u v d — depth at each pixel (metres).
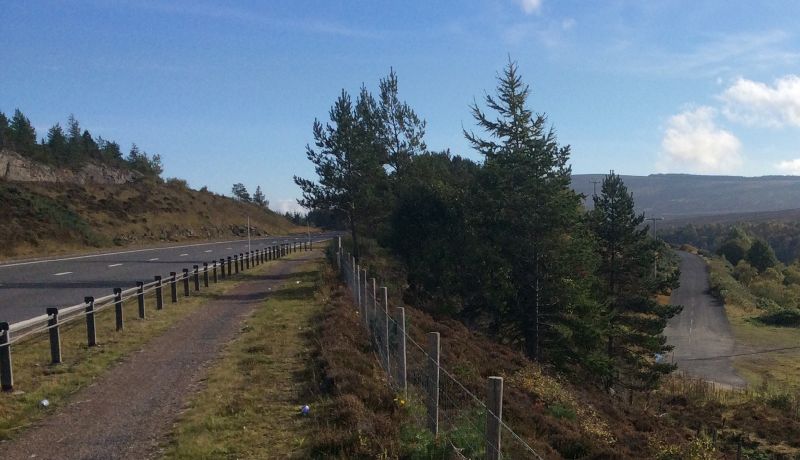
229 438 7.02
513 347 27.88
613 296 33.22
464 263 27.78
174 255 40.09
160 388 9.07
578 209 27.88
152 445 6.83
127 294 14.42
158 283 16.44
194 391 8.93
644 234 34.72
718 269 92.06
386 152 37.22
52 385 8.95
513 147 28.94
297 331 13.31
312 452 6.53
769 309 66.69
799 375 41.50
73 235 45.97
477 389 11.44
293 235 90.88
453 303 27.14
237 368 10.17
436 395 7.10
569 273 26.38
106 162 83.38
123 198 69.69
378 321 11.19
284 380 9.47
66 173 70.06
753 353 48.53
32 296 18.62
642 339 32.62
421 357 11.93
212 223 79.50
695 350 49.78
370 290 14.86
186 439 6.91
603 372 26.11
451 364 12.86
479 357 15.84
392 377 9.55
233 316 15.64
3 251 36.75
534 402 13.59
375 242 38.56
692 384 36.84
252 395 8.65
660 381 34.50
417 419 7.75
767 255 107.38
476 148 29.80
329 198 32.78
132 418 7.73
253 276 26.88
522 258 26.86
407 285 29.75
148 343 12.23
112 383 9.34
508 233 26.94
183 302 17.95
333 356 10.19
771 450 23.45
